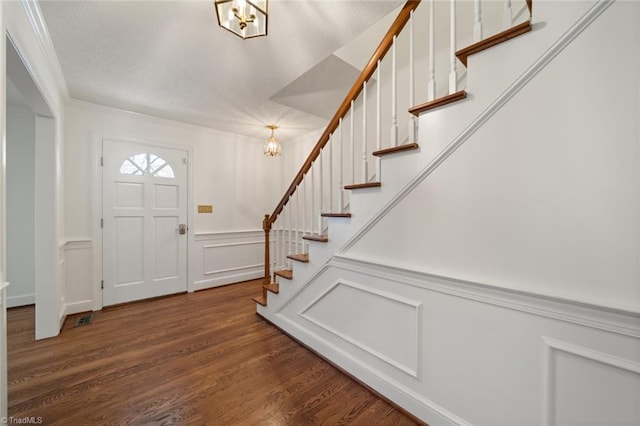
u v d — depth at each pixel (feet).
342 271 6.07
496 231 3.67
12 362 6.20
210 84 7.92
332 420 4.56
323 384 5.54
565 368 3.16
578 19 2.94
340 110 6.26
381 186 5.13
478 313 3.87
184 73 7.29
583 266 3.01
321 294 6.61
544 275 3.28
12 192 9.62
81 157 9.18
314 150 7.29
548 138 3.20
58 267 7.63
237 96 8.75
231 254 13.06
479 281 3.79
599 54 2.85
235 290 12.03
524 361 3.45
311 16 5.19
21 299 9.70
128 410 4.74
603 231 2.88
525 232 3.42
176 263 11.33
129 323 8.41
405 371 4.75
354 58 7.79
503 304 3.61
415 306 4.59
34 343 7.09
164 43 5.99
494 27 6.05
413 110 4.50
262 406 4.89
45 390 5.23
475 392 3.91
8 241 9.56
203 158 12.07
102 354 6.58
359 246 5.66
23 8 4.52
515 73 3.41
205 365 6.17
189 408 4.82
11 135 9.60
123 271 10.07
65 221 8.91
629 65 2.69
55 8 4.87
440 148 4.22
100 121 9.52
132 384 5.45
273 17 5.19
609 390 2.90
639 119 2.66
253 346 7.08
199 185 11.98
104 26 5.40
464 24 6.60
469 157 3.92
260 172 14.03
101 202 9.59
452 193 4.12
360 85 5.76
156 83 7.86
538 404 3.34
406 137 5.70
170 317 8.95
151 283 10.71
